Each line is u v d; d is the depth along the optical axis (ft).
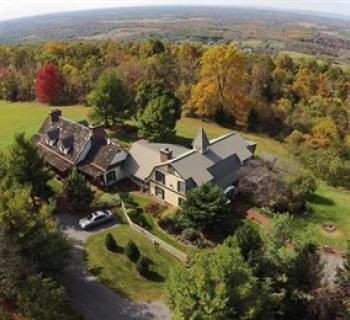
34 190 140.87
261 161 175.63
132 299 107.14
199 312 73.82
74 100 311.47
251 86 305.32
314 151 230.48
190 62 320.70
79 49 369.50
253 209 159.12
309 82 335.67
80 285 110.93
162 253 128.57
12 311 91.61
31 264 94.89
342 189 204.13
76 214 146.51
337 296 97.66
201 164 159.94
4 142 230.27
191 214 138.62
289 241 105.19
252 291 79.30
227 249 86.89
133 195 166.30
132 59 335.06
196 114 281.95
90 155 175.94
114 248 126.11
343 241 143.64
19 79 329.52
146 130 208.64
